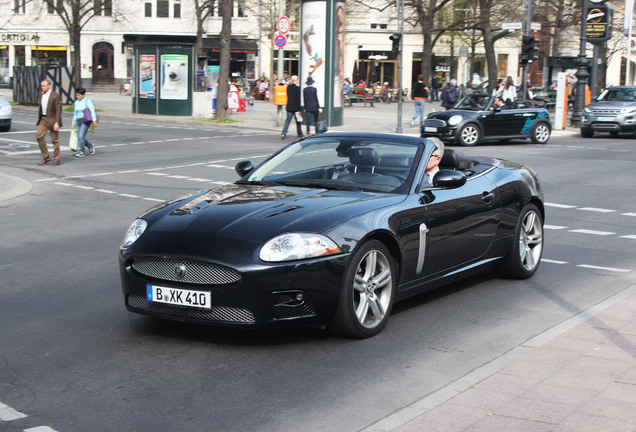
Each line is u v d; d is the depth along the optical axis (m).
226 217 5.32
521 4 43.69
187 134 24.97
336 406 4.25
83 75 59.19
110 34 59.28
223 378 4.68
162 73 32.06
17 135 23.75
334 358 5.05
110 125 28.16
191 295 5.04
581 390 4.32
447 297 6.74
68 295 6.69
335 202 5.57
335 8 27.61
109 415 4.11
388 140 6.55
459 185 6.09
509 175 7.22
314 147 6.69
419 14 44.88
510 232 7.09
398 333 5.64
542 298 6.72
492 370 4.70
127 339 5.43
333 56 27.94
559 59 45.81
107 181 14.58
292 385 4.57
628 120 25.00
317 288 5.02
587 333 5.45
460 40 56.16
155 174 15.57
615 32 50.69
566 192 13.72
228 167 16.73
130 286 5.32
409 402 4.31
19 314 6.09
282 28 27.98
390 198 5.79
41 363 4.94
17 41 59.03
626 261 8.36
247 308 4.93
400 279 5.73
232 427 3.96
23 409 4.19
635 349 5.06
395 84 63.03
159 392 4.45
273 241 5.00
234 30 60.91
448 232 6.15
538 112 23.19
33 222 10.42
